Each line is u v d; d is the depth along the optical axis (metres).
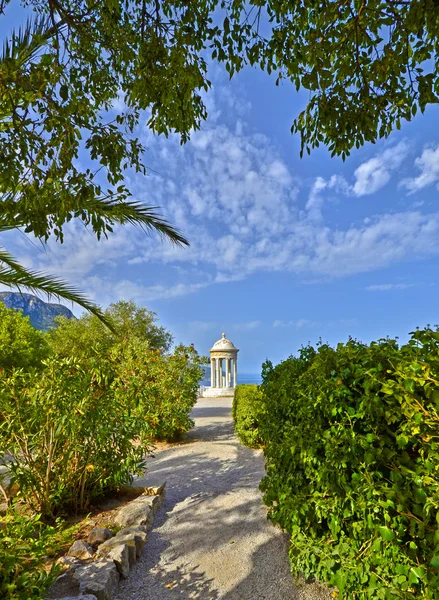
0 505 3.77
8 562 1.83
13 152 2.59
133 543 3.00
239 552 3.10
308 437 2.53
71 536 3.24
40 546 2.12
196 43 3.25
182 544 3.26
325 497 2.39
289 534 3.32
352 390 2.15
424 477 1.67
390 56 3.32
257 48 3.30
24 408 3.62
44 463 3.73
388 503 1.79
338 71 3.50
